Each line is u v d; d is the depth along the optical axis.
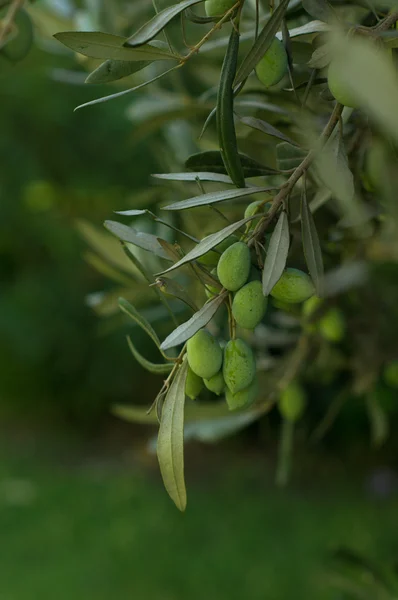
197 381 0.67
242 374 0.65
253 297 0.64
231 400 0.66
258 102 0.77
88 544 3.55
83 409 5.36
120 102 4.28
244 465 4.74
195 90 1.00
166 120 0.87
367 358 1.02
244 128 0.82
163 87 1.04
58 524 3.77
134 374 4.96
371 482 4.23
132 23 1.03
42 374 5.27
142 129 0.88
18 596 3.08
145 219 1.05
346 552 1.05
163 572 3.28
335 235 0.87
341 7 0.75
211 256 0.69
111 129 4.32
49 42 1.14
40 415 5.50
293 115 0.73
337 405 1.08
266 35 0.64
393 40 0.63
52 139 4.48
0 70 0.90
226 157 0.65
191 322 0.64
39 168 4.46
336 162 0.66
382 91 0.47
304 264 0.84
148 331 0.68
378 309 1.02
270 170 0.70
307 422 1.98
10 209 4.52
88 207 1.27
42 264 4.96
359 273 0.89
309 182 0.77
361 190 0.80
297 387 0.99
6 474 4.54
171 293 0.69
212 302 0.65
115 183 4.37
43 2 1.09
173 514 3.88
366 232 0.84
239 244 0.65
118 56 0.65
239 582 3.19
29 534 3.67
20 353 4.86
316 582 3.08
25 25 0.82
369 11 0.72
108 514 3.87
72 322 4.81
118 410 0.83
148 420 0.83
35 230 4.58
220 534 3.67
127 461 4.79
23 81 4.36
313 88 0.77
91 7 1.03
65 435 5.30
